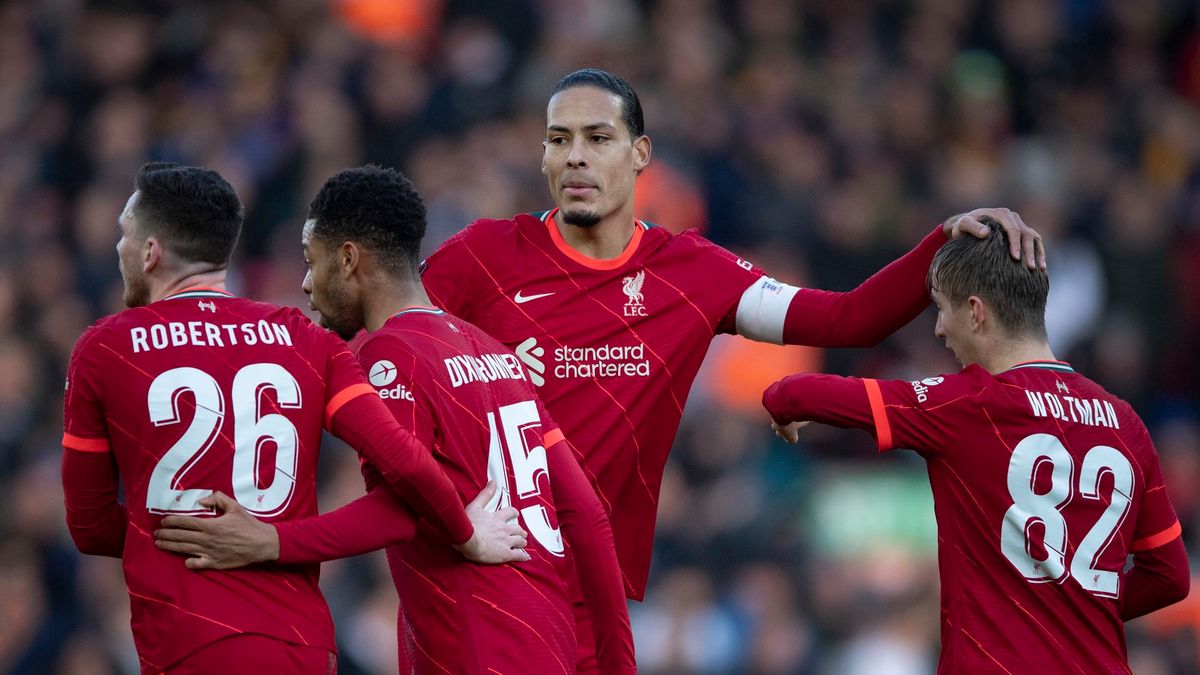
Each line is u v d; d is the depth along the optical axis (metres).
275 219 45.12
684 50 49.00
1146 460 17.72
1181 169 51.88
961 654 17.16
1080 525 17.20
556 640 17.09
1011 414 17.22
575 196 18.73
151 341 16.16
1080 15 55.75
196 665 15.70
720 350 42.62
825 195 45.81
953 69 52.16
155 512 15.92
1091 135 51.91
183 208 16.67
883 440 17.42
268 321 16.62
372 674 34.59
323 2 51.69
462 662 16.73
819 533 39.31
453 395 17.08
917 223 45.59
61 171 48.56
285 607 16.11
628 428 19.02
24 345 42.66
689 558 37.91
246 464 16.08
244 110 47.75
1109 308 46.00
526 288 19.05
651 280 19.16
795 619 37.12
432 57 50.28
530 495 17.47
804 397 17.75
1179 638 37.28
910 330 42.62
